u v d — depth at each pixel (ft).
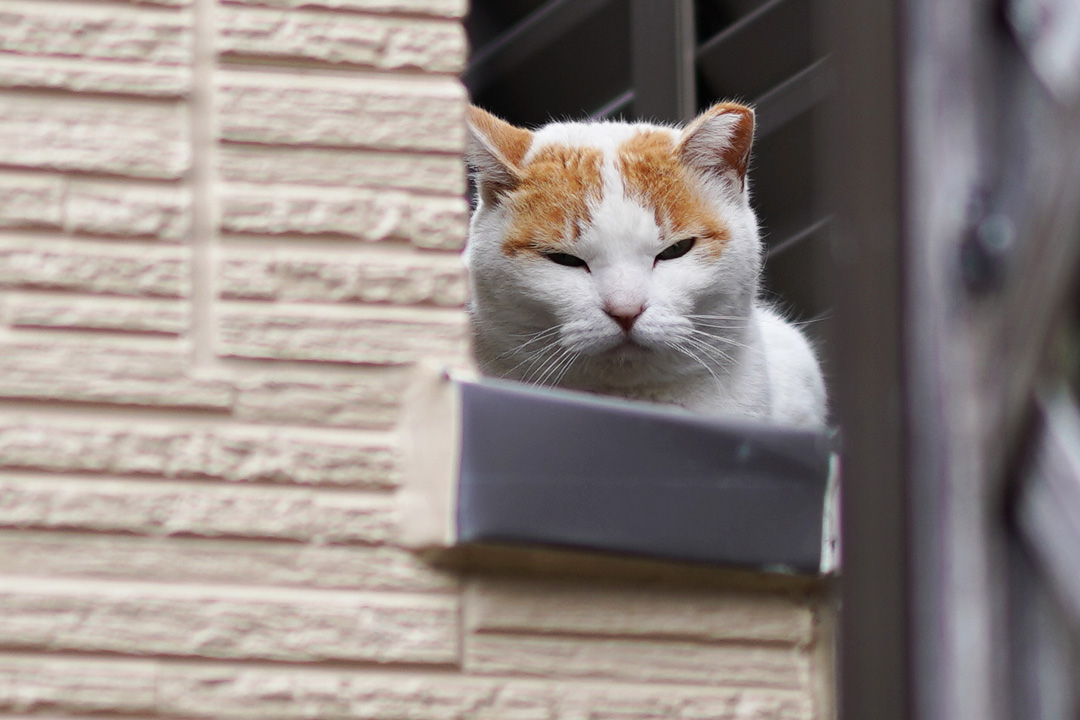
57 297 9.27
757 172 22.03
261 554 9.27
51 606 8.98
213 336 9.41
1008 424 7.49
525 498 9.30
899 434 7.79
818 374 18.94
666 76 21.99
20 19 9.42
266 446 9.34
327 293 9.55
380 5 9.85
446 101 9.84
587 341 16.24
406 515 9.39
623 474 9.48
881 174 8.01
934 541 7.67
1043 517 7.43
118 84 9.47
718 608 9.79
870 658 7.86
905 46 7.96
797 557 9.69
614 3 23.24
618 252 16.35
